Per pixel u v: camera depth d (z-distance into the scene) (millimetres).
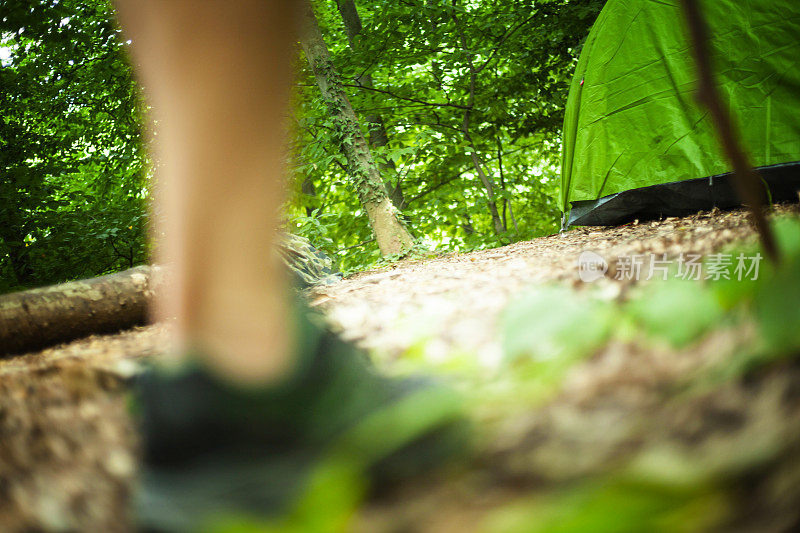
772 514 476
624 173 5750
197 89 776
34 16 8289
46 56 9250
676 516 483
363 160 9117
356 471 668
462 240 12562
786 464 508
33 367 2248
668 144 5445
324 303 3268
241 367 803
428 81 11641
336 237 12789
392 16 10078
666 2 5566
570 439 681
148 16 792
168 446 794
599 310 791
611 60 5914
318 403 812
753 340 712
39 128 9938
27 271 8531
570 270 2383
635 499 490
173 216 806
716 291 804
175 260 808
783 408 583
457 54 10688
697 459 548
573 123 6492
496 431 734
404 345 1125
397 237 8930
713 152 5152
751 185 922
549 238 6191
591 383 791
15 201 8172
